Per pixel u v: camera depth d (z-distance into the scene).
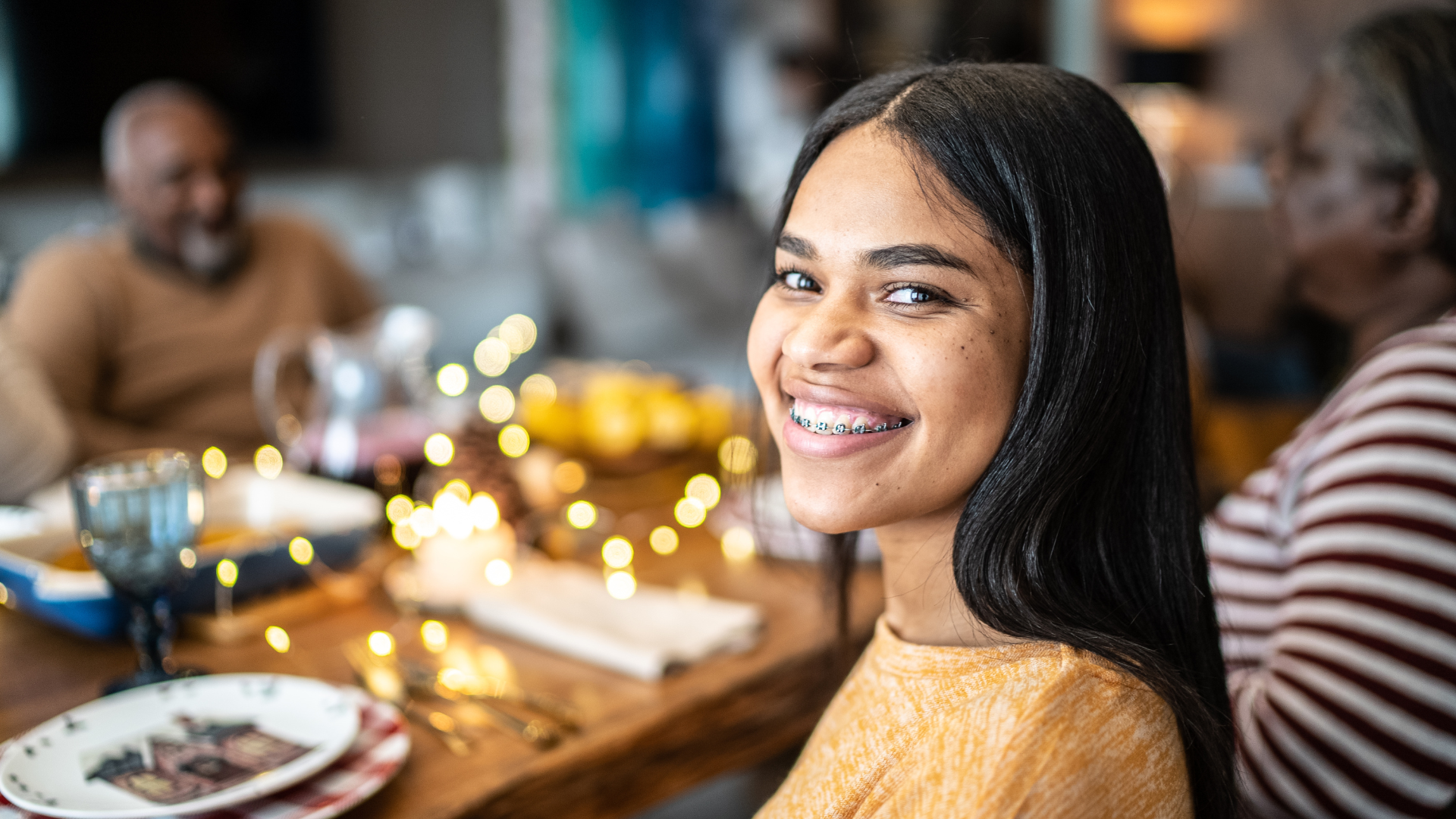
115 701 0.81
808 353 0.62
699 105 5.77
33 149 3.32
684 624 1.02
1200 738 0.61
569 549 1.28
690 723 0.89
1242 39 5.57
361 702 0.84
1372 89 0.96
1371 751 0.78
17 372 1.47
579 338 4.22
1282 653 0.84
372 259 4.13
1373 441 0.84
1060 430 0.61
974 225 0.60
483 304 3.74
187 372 2.28
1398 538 0.80
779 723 0.98
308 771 0.71
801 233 0.64
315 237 2.54
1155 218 0.65
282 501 1.24
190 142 2.21
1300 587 0.85
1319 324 1.34
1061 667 0.56
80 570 1.03
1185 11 5.70
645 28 5.43
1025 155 0.60
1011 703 0.55
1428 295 0.99
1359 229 0.99
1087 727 0.54
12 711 0.86
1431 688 0.77
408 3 4.35
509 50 4.83
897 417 0.62
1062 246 0.60
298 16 3.93
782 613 1.10
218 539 1.14
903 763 0.60
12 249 3.38
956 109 0.62
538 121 5.01
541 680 0.94
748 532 1.29
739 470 1.49
